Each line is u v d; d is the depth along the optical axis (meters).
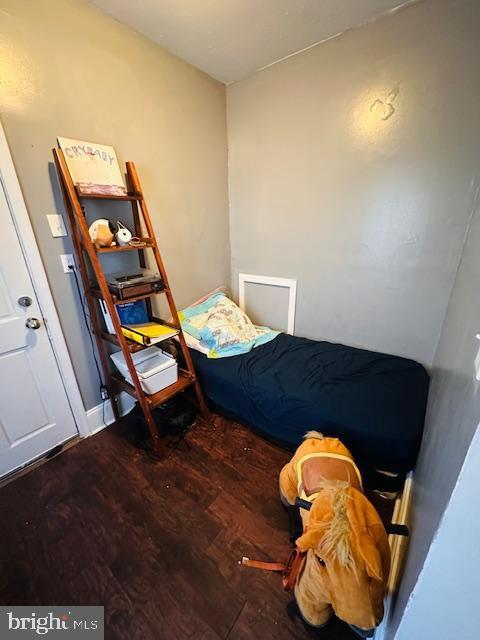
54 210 1.43
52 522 1.27
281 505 1.34
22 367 1.46
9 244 1.32
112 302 1.40
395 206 1.70
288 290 2.34
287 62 1.84
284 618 0.95
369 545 0.73
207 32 1.59
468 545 0.41
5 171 1.24
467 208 1.50
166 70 1.77
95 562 1.12
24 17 1.20
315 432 1.28
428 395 1.51
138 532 1.22
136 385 1.51
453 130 1.44
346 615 0.73
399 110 1.55
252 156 2.21
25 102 1.25
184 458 1.60
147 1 1.37
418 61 1.44
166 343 2.01
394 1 1.39
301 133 1.92
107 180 1.52
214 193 2.31
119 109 1.59
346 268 1.99
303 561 0.95
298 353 1.98
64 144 1.36
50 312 1.49
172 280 2.15
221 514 1.29
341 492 0.84
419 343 1.82
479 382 0.49
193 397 2.00
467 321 0.86
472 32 1.30
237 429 1.83
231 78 2.08
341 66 1.66
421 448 1.26
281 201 2.16
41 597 1.02
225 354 1.97
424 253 1.67
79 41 1.37
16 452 1.51
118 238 1.48
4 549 1.17
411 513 1.03
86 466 1.55
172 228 2.05
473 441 0.37
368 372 1.71
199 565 1.10
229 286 2.70
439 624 0.49
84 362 1.71
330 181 1.89
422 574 0.47
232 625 0.94
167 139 1.88
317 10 1.44
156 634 0.92
